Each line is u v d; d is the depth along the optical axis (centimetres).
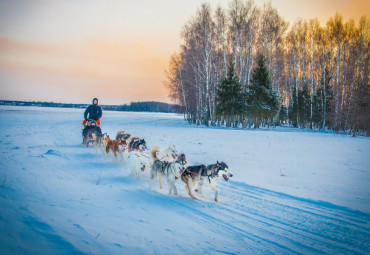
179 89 4222
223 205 544
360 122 2938
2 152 1007
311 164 981
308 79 4681
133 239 342
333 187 664
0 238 269
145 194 598
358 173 830
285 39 4244
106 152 1039
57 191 532
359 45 3419
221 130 2816
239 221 455
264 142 1723
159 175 652
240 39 3250
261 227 431
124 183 688
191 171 614
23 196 457
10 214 346
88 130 1381
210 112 3650
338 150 1410
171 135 2091
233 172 834
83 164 905
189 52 3475
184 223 432
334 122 3619
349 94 3356
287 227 433
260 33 3369
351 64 3447
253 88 3256
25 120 3562
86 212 420
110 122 4072
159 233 376
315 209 516
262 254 340
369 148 1518
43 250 263
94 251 285
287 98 5125
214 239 378
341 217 476
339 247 366
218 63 3566
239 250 347
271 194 615
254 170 864
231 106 3212
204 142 1647
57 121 3609
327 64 4175
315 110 4178
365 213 484
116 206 480
